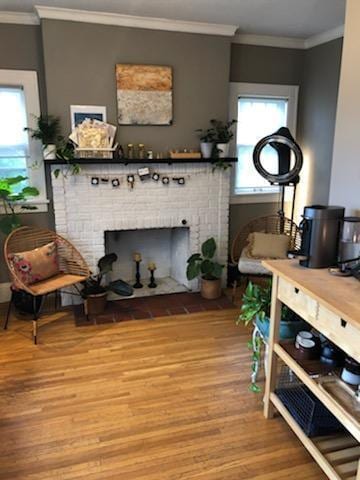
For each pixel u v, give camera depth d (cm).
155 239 441
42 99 359
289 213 465
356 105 206
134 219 381
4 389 246
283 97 436
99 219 371
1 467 187
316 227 193
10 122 358
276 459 192
